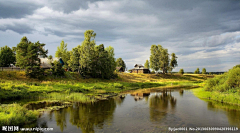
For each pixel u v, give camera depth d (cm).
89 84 4691
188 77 10131
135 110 2002
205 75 11200
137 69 10506
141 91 4184
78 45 6650
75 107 2134
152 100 2744
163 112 1895
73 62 6106
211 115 1741
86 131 1296
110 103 2439
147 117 1688
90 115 1759
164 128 1354
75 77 5594
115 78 7112
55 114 1781
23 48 4659
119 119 1614
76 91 3578
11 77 4166
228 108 2059
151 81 7694
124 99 2839
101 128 1363
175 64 11094
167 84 6644
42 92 3164
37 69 4500
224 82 2973
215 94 2853
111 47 7044
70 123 1488
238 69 2808
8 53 5788
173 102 2533
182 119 1609
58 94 3072
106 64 6259
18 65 4622
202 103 2411
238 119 1591
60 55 7406
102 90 4084
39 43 4828
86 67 6112
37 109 1973
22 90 2980
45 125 1427
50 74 5053
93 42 5931
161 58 9844
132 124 1462
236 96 2442
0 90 2788
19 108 1633
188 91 4056
